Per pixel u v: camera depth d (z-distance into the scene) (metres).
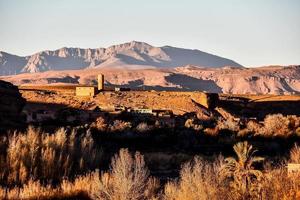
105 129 59.75
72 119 73.94
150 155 47.06
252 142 63.59
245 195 14.35
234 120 96.62
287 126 77.06
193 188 17.48
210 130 70.00
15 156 28.80
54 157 30.67
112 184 20.52
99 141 54.56
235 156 52.09
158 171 38.66
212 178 17.41
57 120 68.62
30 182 25.25
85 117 78.50
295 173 14.47
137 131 64.62
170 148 59.50
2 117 37.88
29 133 32.72
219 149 61.38
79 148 35.44
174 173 37.78
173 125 77.12
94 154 35.47
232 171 23.05
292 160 28.44
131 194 18.81
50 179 28.67
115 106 120.81
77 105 132.25
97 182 21.97
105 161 38.12
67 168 30.64
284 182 13.83
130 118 90.25
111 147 52.91
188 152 56.56
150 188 20.83
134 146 57.12
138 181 19.58
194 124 80.69
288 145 65.94
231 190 14.97
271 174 15.50
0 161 28.20
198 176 18.88
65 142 35.34
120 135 59.00
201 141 65.38
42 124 57.97
